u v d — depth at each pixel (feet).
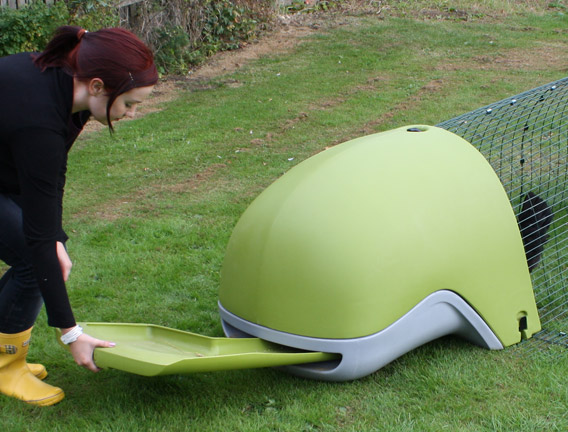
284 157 23.52
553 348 11.15
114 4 33.22
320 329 9.61
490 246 10.56
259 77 34.35
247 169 22.45
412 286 9.82
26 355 10.48
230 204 19.34
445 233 10.09
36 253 8.06
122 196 20.39
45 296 8.32
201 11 37.70
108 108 7.77
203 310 13.37
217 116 28.58
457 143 11.18
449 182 10.39
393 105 28.84
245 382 10.50
